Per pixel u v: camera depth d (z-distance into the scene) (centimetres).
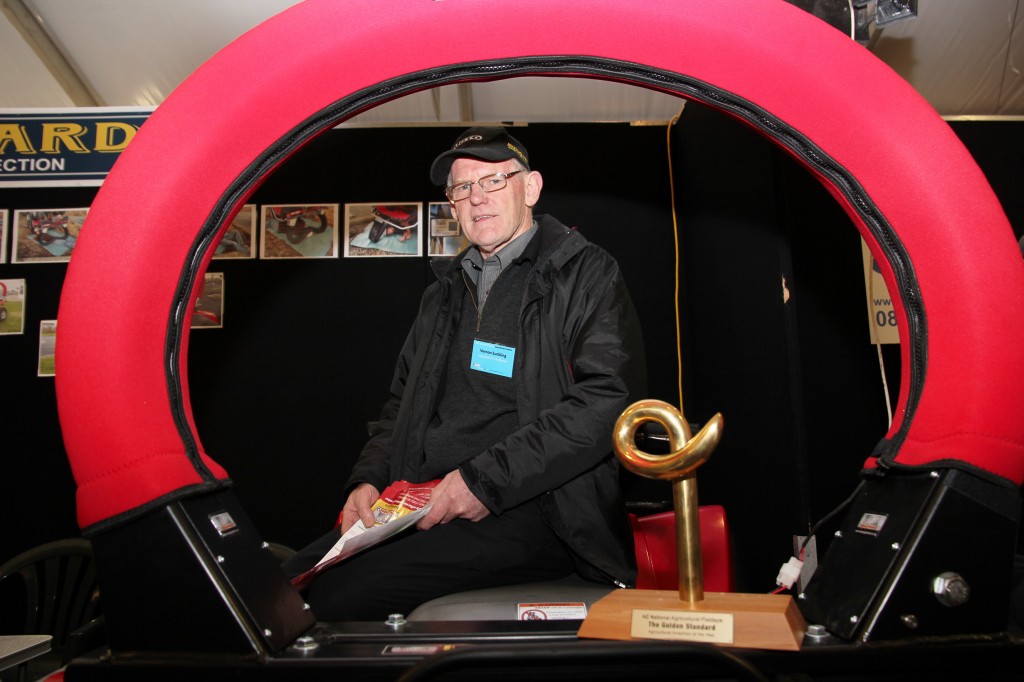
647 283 312
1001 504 83
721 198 261
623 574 130
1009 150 275
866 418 203
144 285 87
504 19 95
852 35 165
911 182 89
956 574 81
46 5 300
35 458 289
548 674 81
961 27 316
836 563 92
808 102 93
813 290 210
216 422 299
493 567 129
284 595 92
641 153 320
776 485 216
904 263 92
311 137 98
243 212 312
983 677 79
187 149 90
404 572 123
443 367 163
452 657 71
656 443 146
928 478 85
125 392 85
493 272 167
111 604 84
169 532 84
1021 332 84
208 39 318
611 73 100
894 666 79
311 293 308
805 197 213
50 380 293
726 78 96
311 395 302
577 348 147
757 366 230
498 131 166
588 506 137
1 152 297
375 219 312
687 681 81
